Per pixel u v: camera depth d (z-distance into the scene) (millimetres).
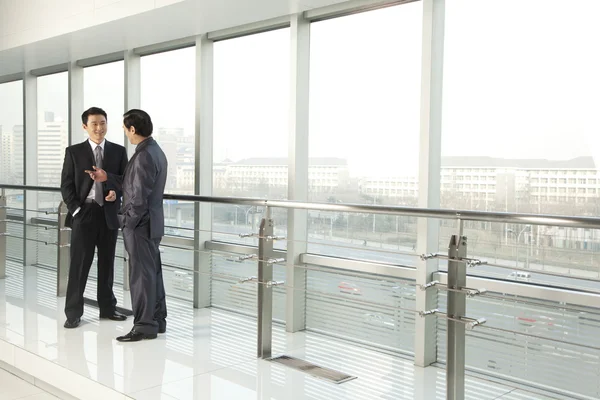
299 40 4098
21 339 3828
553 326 3123
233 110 4723
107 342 3805
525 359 3225
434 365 3514
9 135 6898
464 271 2580
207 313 4641
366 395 3021
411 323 3693
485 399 2986
